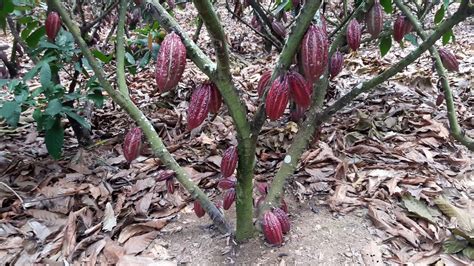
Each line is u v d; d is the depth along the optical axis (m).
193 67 3.71
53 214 1.73
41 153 2.25
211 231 1.57
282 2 2.19
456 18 1.22
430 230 1.57
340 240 1.50
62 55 2.07
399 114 2.50
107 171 2.02
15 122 1.82
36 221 1.68
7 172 2.03
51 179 1.97
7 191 1.86
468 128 2.34
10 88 1.84
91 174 2.00
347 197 1.75
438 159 2.06
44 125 1.88
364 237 1.52
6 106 1.82
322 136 2.28
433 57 1.78
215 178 1.97
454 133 1.81
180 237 1.56
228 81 1.06
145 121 1.28
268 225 1.30
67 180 1.95
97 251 1.50
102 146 2.26
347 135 2.26
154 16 1.09
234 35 4.89
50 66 2.01
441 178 1.90
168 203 1.77
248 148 1.21
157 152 1.32
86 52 1.19
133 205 1.77
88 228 1.65
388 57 3.76
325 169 1.97
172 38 0.94
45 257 1.50
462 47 4.01
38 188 1.90
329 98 2.80
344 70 3.48
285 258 1.42
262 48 4.48
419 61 3.59
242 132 1.16
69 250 1.52
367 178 1.87
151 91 3.13
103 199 1.81
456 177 1.91
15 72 2.71
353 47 1.40
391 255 1.45
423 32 1.71
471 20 5.24
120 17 1.29
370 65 3.52
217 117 2.55
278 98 0.97
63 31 2.01
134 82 3.36
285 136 2.25
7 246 1.55
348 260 1.42
